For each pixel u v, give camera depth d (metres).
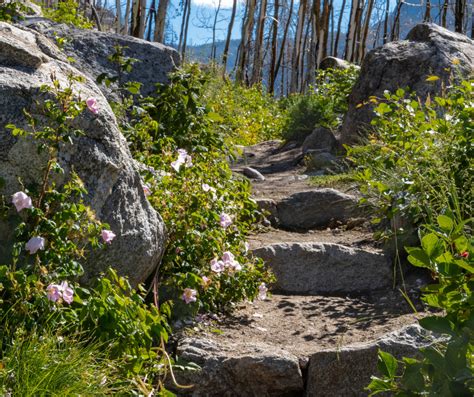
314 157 9.27
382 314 4.59
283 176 9.14
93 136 3.59
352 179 7.36
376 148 6.63
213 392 3.72
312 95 12.60
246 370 3.72
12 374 2.70
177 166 4.42
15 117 3.37
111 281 3.60
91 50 6.77
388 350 3.64
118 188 3.67
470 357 2.23
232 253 4.72
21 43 3.72
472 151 4.92
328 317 4.60
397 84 8.86
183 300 4.22
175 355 3.85
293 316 4.64
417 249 2.22
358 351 3.68
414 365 2.24
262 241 6.03
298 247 5.34
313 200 6.67
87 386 2.80
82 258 3.48
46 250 3.17
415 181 4.97
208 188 4.54
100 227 3.32
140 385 3.07
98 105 3.71
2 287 2.89
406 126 6.29
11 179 3.34
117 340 3.17
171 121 5.79
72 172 3.33
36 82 3.51
